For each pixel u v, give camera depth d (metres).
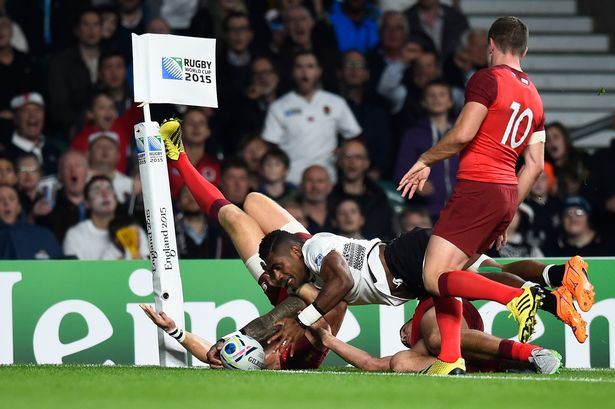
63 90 37.59
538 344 23.83
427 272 18.45
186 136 36.19
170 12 40.22
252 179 36.38
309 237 22.03
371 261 19.67
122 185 35.84
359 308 23.84
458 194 18.48
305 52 37.75
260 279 21.80
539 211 34.97
